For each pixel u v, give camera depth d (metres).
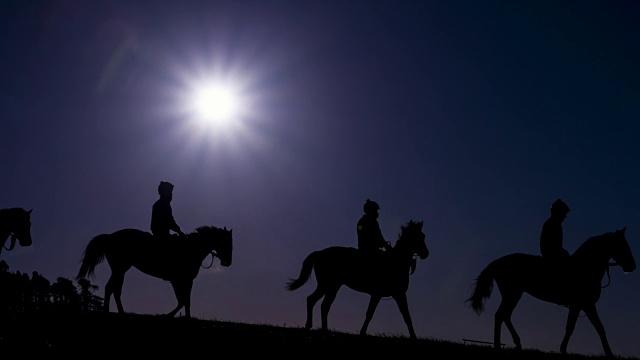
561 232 19.12
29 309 18.88
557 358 17.45
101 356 15.09
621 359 18.16
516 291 19.47
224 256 20.73
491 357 17.05
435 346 17.86
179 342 16.30
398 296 19.80
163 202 20.11
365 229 20.19
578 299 18.80
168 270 19.97
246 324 19.62
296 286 20.84
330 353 16.25
